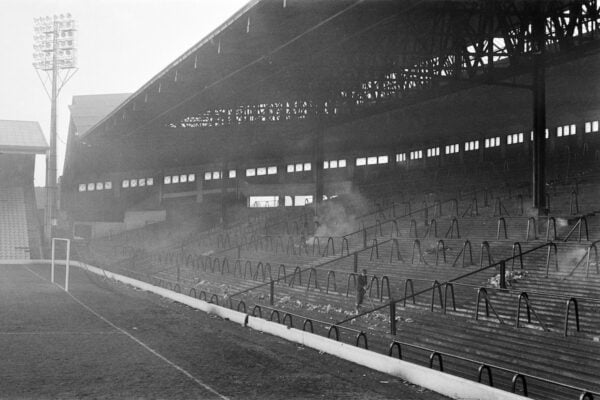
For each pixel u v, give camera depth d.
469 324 17.55
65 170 78.75
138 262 52.47
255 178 71.00
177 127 60.22
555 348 14.38
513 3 30.78
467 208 34.12
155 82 43.31
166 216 74.56
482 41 33.84
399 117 56.44
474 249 25.52
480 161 50.84
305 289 27.94
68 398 12.70
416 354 16.55
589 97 41.88
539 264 21.34
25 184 74.06
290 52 34.97
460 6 30.78
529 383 13.20
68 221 76.56
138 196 76.69
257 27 31.00
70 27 63.47
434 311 19.59
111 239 70.50
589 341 14.00
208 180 73.00
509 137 48.66
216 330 22.02
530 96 44.62
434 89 39.72
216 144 69.12
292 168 68.75
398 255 27.78
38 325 22.59
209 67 39.03
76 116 71.06
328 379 14.61
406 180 53.84
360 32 30.83
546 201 31.06
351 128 61.44
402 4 27.48
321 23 29.83
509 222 28.27
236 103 52.69
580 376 12.84
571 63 40.53
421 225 33.53
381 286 23.38
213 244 52.22
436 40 38.09
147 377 14.68
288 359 16.92
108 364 16.09
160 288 34.16
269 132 62.38
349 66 38.59
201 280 37.66
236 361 16.61
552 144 45.41
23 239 64.38
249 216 62.59
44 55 63.41
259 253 40.66
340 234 39.75
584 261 20.27
